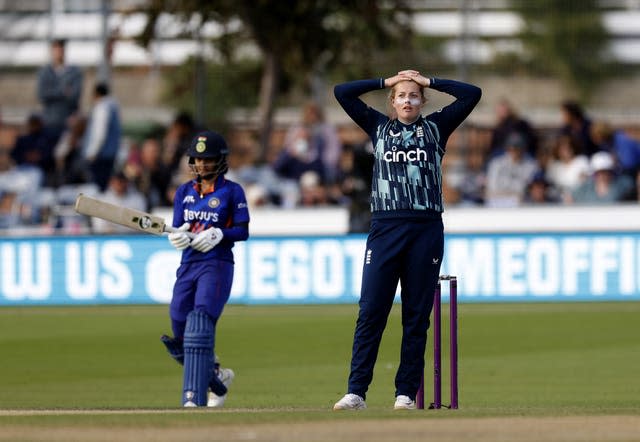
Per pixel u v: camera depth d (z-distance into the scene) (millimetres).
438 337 29953
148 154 77375
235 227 34906
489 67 85438
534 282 68250
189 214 35000
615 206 72312
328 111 89500
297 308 67750
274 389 41500
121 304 69875
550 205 72750
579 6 85250
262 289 69250
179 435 21656
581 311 65062
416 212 28844
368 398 39281
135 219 33656
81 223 74938
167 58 89312
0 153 86250
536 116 85125
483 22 86562
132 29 91250
